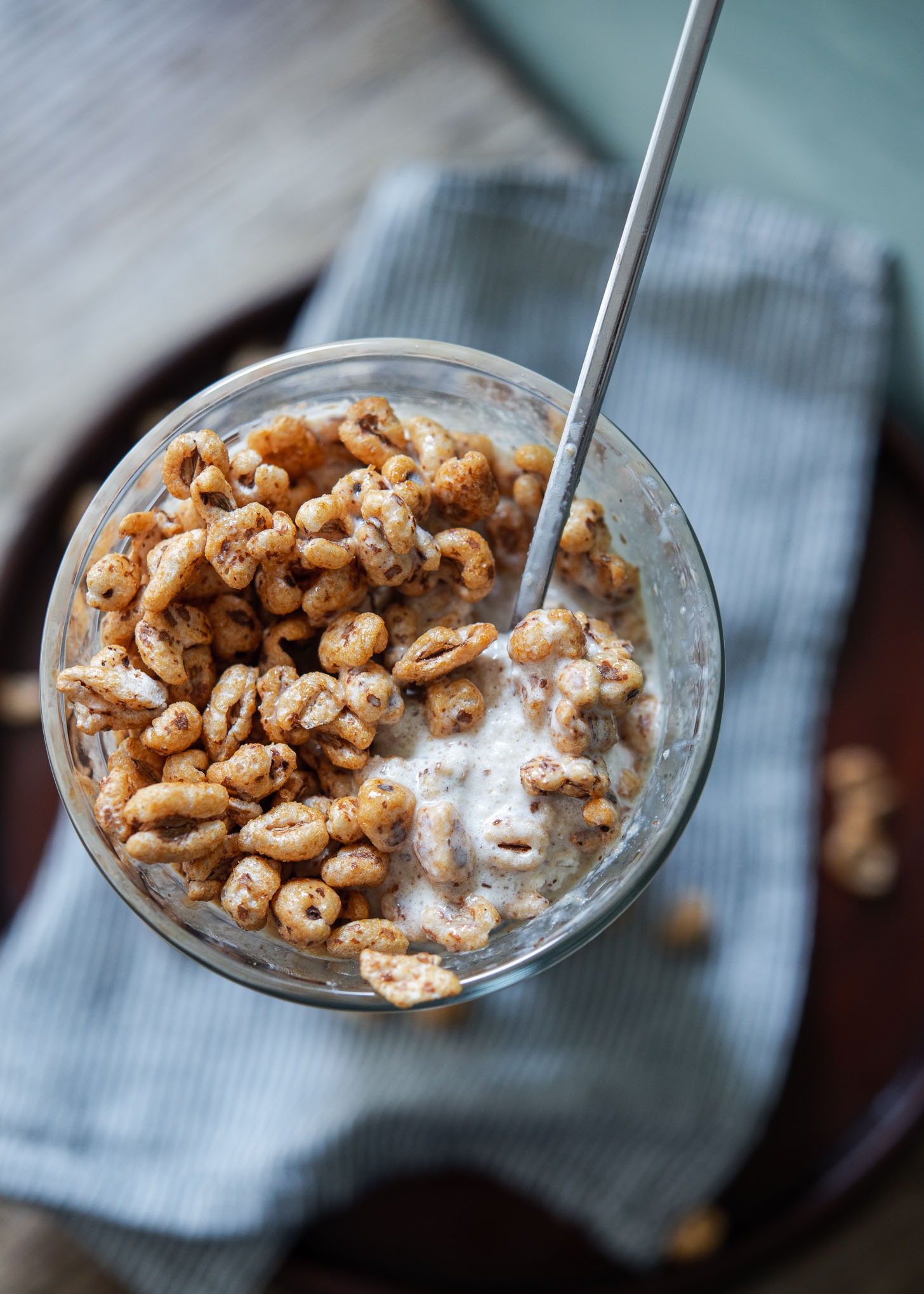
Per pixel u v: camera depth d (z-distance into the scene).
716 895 0.35
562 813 0.25
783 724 0.36
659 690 0.26
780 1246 0.34
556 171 0.36
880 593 0.37
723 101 0.37
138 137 0.41
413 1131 0.34
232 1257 0.34
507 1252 0.34
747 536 0.36
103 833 0.25
